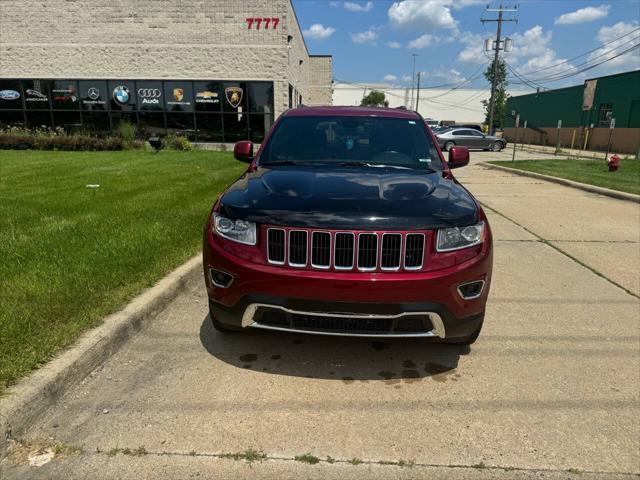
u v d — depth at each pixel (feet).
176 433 8.43
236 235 10.09
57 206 23.68
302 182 11.21
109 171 38.91
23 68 75.77
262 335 12.23
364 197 10.23
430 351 11.68
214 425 8.68
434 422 8.95
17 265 14.64
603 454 8.15
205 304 14.07
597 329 13.06
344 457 7.96
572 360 11.35
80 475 7.39
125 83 76.38
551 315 13.97
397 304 9.44
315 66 159.43
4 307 11.60
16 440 8.09
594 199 35.09
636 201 33.88
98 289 13.12
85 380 9.95
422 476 7.58
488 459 7.98
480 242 10.11
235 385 10.02
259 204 10.11
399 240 9.50
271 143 14.38
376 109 15.99
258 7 74.13
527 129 158.10
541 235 23.70
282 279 9.53
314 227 9.48
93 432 8.38
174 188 30.45
